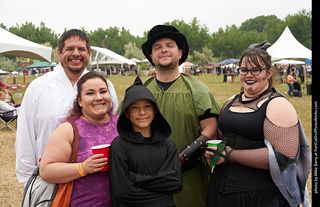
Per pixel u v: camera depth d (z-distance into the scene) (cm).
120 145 206
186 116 291
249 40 10612
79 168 195
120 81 3303
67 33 276
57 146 204
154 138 217
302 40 10388
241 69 239
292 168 214
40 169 203
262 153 217
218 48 10731
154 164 208
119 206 197
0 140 766
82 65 280
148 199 195
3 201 435
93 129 219
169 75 306
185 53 317
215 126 289
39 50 1259
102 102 218
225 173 240
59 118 262
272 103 224
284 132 213
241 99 250
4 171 550
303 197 228
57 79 275
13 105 1102
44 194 202
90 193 207
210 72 6278
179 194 290
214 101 298
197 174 295
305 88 2098
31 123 267
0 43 1100
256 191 225
